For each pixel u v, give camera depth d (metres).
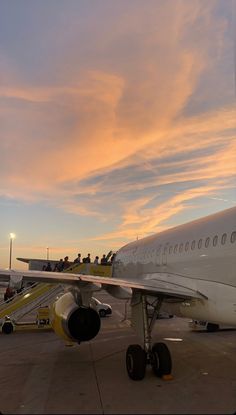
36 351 9.56
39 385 6.63
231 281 7.02
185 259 8.66
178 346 9.90
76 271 17.75
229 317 7.13
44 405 5.61
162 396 5.91
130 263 12.95
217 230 7.66
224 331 12.39
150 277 10.59
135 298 7.65
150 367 7.62
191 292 7.71
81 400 5.80
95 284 7.45
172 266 9.30
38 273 7.02
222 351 9.24
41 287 13.70
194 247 8.35
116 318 16.31
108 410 5.36
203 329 12.45
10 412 5.36
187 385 6.46
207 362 8.11
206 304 7.60
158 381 6.72
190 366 7.75
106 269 17.69
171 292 7.41
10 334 12.40
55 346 10.17
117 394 6.05
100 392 6.17
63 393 6.16
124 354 9.04
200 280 7.97
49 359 8.66
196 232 8.50
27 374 7.39
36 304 13.47
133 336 11.58
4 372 7.57
